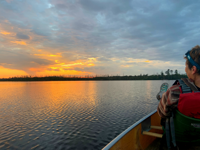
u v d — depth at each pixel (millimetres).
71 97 31594
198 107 1169
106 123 12461
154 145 2484
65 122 12898
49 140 9039
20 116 15398
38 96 34219
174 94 1290
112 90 51094
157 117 3166
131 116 14758
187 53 1318
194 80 1243
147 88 60406
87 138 9250
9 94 39812
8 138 9414
